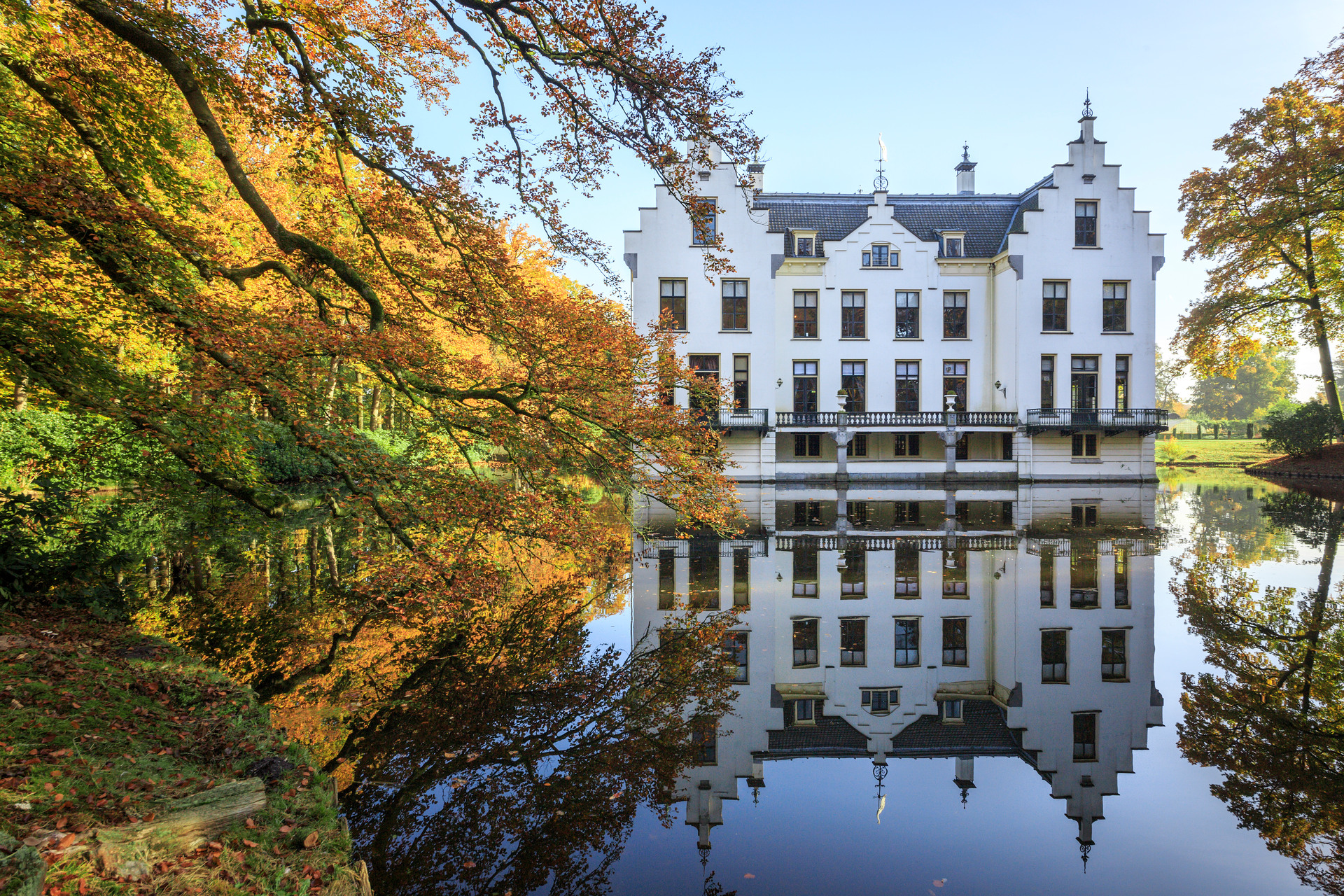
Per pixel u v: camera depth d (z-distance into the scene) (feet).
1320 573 29.37
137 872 7.18
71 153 21.49
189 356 20.08
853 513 55.98
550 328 24.45
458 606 20.13
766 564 33.27
